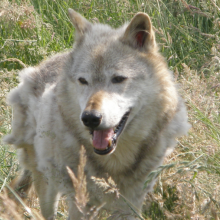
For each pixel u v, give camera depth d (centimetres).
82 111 1148
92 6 2455
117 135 1193
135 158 1270
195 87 1688
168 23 2256
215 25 2172
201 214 1189
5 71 2138
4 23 2339
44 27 2400
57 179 1285
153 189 1361
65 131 1276
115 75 1202
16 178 1547
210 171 1276
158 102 1257
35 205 1523
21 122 1552
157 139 1278
